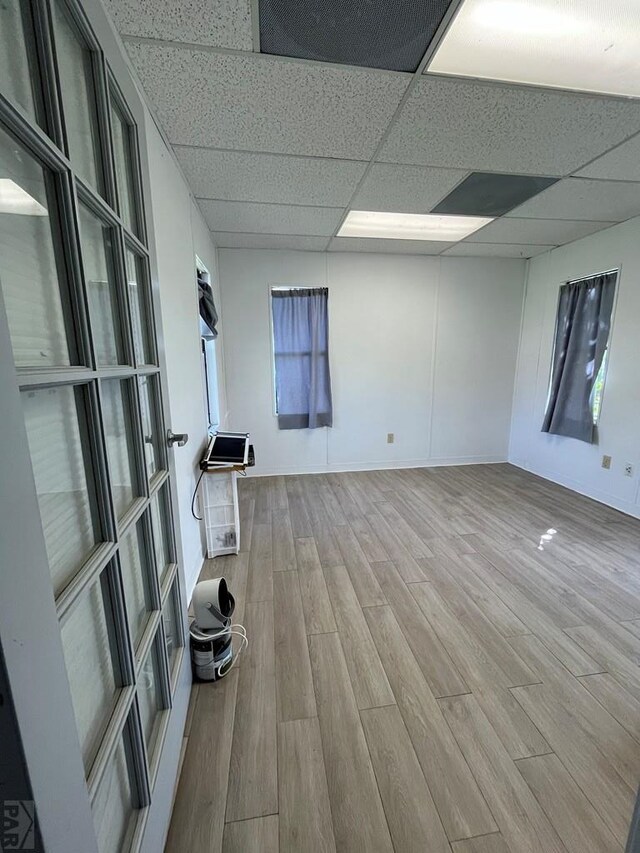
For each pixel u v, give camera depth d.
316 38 1.22
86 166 0.79
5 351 0.43
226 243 3.43
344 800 1.05
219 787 1.08
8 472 0.43
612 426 3.16
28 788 0.44
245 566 2.28
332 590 2.03
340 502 3.30
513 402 4.39
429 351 4.12
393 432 4.23
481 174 2.16
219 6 1.10
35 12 0.57
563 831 0.98
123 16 1.13
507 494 3.49
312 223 2.94
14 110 0.48
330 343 3.92
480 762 1.15
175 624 1.28
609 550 2.46
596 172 2.15
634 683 1.44
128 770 0.81
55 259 0.64
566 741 1.21
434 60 1.32
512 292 4.14
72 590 0.59
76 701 0.64
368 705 1.34
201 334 2.69
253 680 1.45
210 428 3.05
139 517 0.92
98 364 0.75
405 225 3.03
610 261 3.11
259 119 1.64
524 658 1.56
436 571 2.21
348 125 1.69
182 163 1.98
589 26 1.18
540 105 1.56
